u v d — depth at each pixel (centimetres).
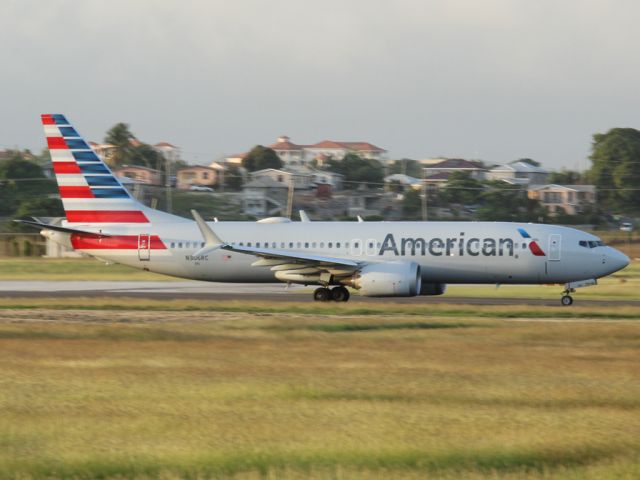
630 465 5981
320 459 6097
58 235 19912
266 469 5906
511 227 18375
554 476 5766
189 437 6669
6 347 11456
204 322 14288
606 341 12056
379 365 9988
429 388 8550
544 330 13075
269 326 13500
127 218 19800
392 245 18512
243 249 18112
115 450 6325
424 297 19912
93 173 19800
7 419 7275
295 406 7725
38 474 5831
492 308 16362
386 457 6141
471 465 5991
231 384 8744
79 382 8894
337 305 17038
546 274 18075
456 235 18388
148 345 11650
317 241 18875
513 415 7394
